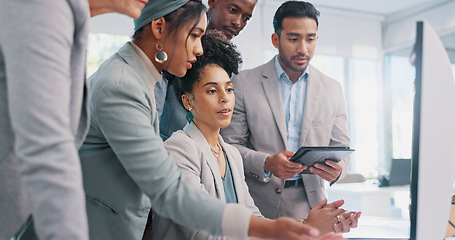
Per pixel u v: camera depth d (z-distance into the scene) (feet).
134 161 2.88
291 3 5.79
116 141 2.94
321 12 22.03
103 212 3.29
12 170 2.31
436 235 2.86
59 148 2.01
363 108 23.12
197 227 2.68
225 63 4.28
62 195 1.97
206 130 4.21
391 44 23.12
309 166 4.98
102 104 2.98
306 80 6.07
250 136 6.00
